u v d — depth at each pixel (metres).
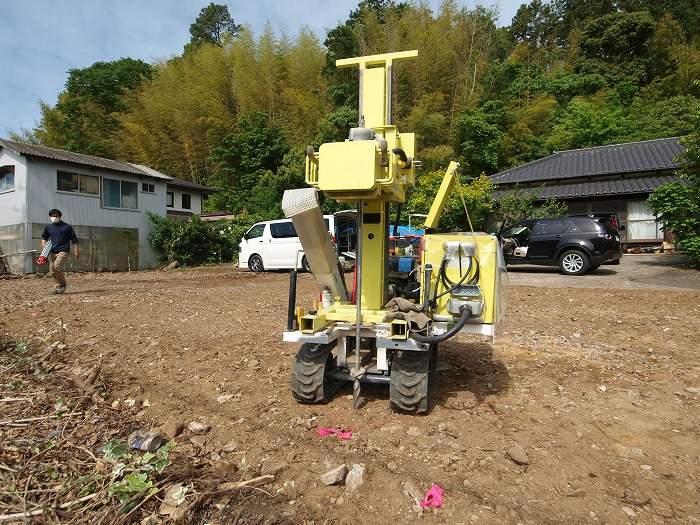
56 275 9.63
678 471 2.57
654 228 16.98
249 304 8.38
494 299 3.11
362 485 2.41
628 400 3.59
